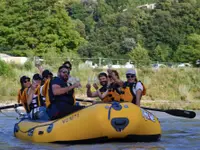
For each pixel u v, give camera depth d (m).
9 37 54.03
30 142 10.66
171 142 10.72
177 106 22.39
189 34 79.50
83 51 69.69
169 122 15.56
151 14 87.19
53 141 10.20
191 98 26.33
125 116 9.91
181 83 28.69
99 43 76.81
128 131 9.92
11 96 24.64
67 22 57.41
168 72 30.11
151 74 30.12
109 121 9.80
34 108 12.09
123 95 11.32
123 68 31.59
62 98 10.73
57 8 56.44
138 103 11.12
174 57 69.19
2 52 53.44
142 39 80.12
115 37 78.44
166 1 87.69
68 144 10.06
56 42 54.59
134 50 61.59
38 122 11.21
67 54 50.41
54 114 10.72
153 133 10.46
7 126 14.48
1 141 11.02
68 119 10.21
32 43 53.50
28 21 54.25
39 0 54.66
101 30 80.81
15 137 11.81
